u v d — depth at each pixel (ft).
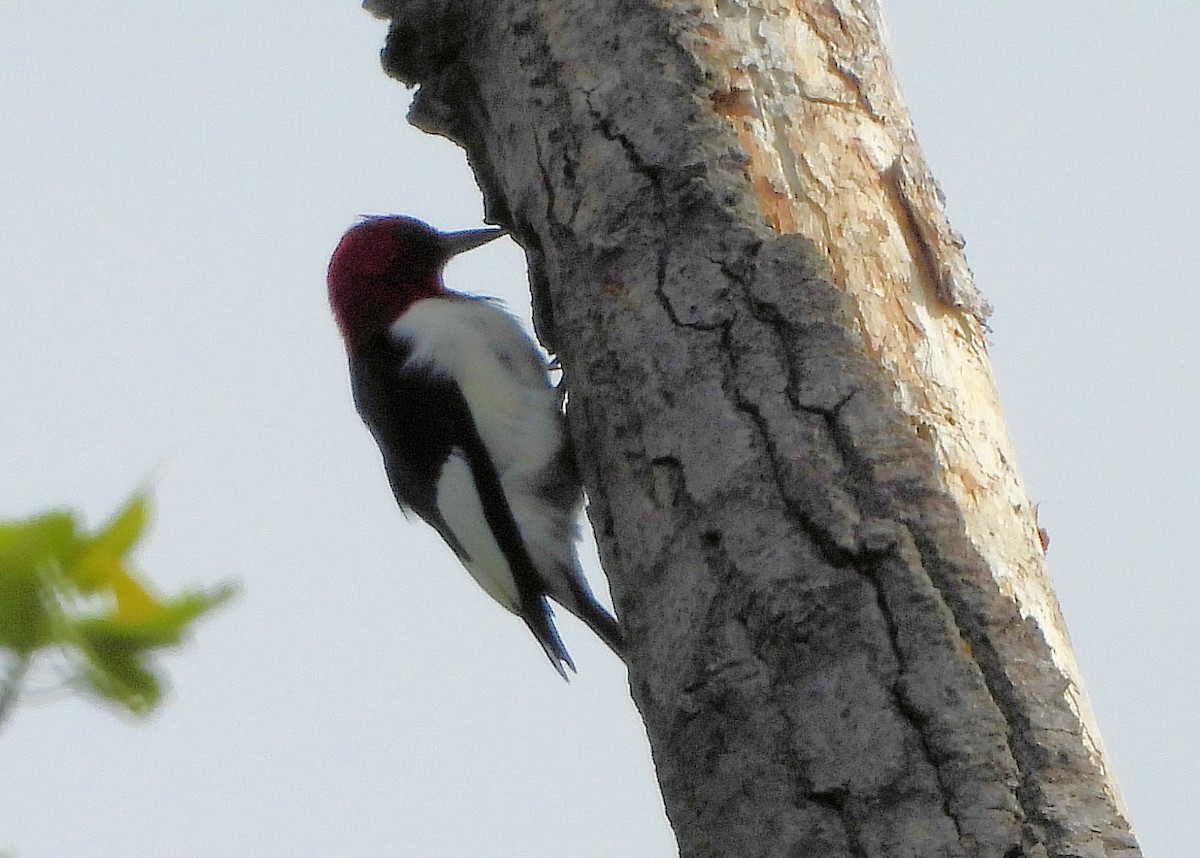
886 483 23.67
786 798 22.36
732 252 25.45
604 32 27.35
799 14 27.20
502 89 28.84
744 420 24.41
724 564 23.91
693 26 26.84
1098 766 22.12
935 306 25.95
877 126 26.94
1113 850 21.36
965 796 21.56
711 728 23.35
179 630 16.10
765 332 24.86
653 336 25.66
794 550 23.38
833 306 24.94
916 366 25.04
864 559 23.09
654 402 25.43
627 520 25.57
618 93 26.96
